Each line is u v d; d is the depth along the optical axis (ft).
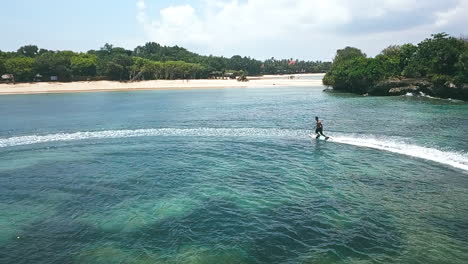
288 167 80.59
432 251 43.34
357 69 270.26
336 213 54.95
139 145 107.14
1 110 210.18
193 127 136.46
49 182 73.51
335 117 148.87
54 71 429.79
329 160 85.15
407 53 267.39
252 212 56.13
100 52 653.30
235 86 440.04
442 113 148.36
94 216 56.08
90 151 100.37
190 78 558.97
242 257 43.04
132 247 46.26
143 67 491.72
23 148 105.29
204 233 49.44
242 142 108.17
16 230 51.90
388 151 90.22
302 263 41.29
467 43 222.07
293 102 225.35
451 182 66.85
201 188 67.72
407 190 63.87
